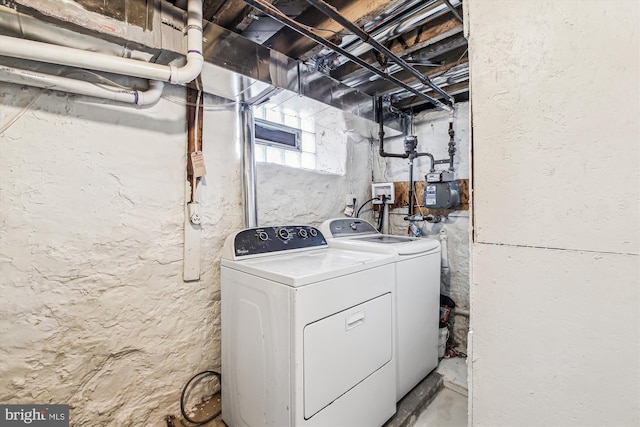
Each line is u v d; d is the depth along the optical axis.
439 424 1.71
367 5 1.33
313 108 2.03
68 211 1.30
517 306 0.60
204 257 1.73
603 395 0.52
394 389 1.68
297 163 2.50
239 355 1.49
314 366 1.23
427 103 2.64
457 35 1.70
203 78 1.47
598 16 0.50
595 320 0.52
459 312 2.51
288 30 1.67
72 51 1.03
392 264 1.69
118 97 1.34
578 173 0.52
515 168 0.59
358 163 2.99
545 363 0.57
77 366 1.33
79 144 1.32
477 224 0.65
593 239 0.51
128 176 1.46
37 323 1.24
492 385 0.64
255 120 2.19
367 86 2.31
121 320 1.45
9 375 1.19
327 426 1.28
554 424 0.57
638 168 0.47
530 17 0.57
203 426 1.58
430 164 2.72
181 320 1.64
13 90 1.18
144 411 1.52
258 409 1.35
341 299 1.35
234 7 1.37
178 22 1.22
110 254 1.41
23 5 0.91
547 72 0.55
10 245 1.18
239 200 1.91
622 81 0.48
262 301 1.33
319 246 1.98
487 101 0.63
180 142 1.63
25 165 1.21
